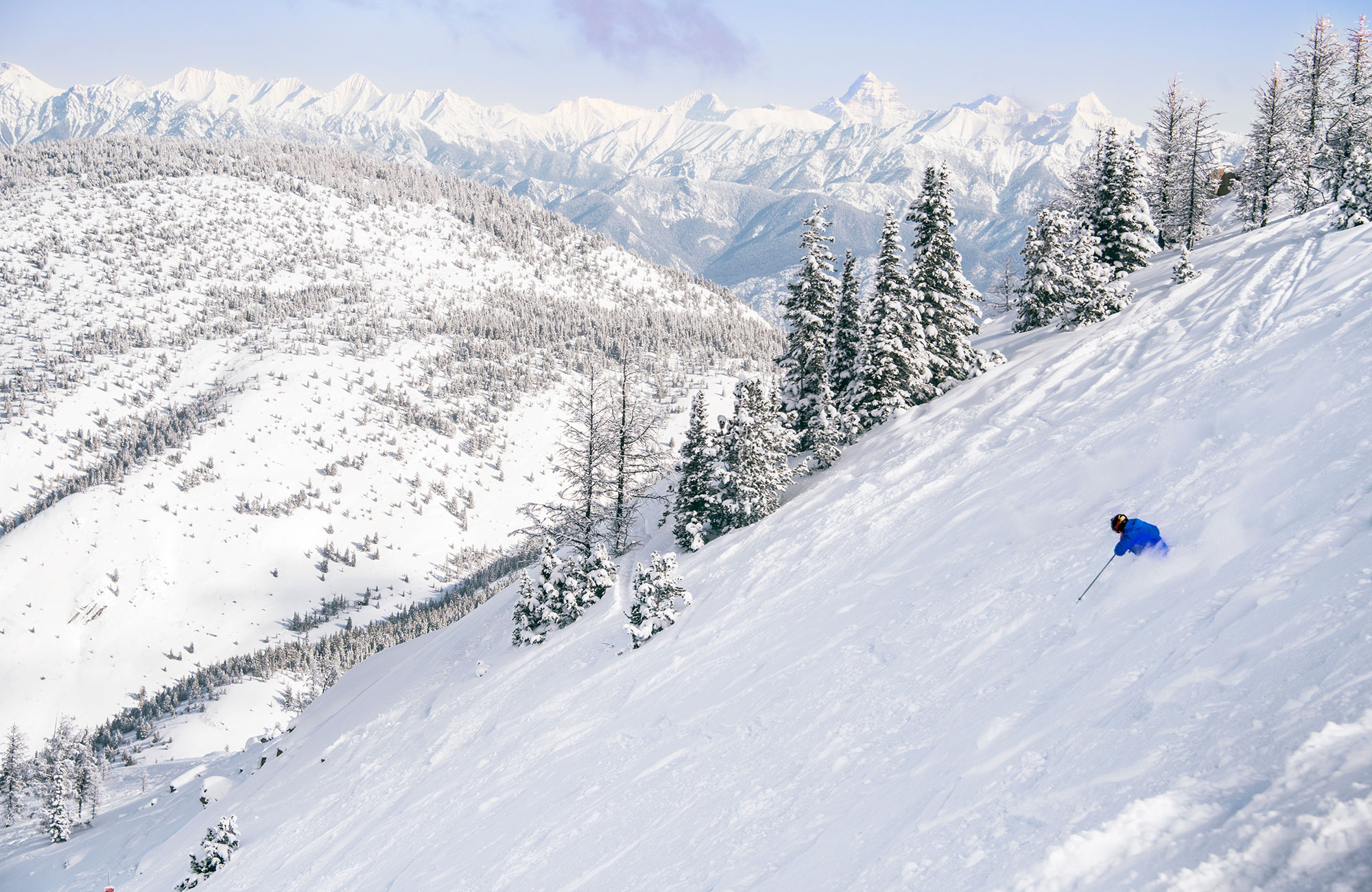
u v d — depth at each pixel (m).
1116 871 4.31
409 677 33.78
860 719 9.98
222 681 196.75
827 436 33.28
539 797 14.11
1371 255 21.62
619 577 31.48
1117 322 29.86
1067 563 11.18
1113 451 15.85
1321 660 5.00
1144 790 4.86
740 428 30.83
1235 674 5.55
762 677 14.12
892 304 33.72
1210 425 13.91
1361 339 13.55
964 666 9.84
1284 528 8.00
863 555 19.19
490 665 28.50
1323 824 3.74
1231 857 3.87
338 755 28.05
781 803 8.91
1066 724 6.48
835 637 14.04
